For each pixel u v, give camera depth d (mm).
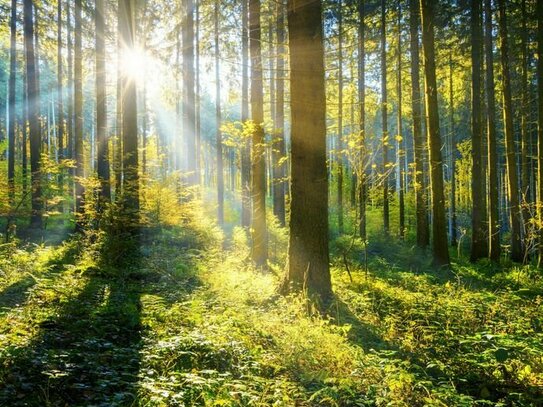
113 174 16672
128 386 4125
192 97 21031
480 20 19125
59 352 4895
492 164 18578
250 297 8352
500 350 5027
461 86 29688
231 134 12781
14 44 21953
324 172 8492
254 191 13039
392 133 39062
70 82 25766
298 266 8359
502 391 4891
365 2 23453
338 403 4262
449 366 5449
